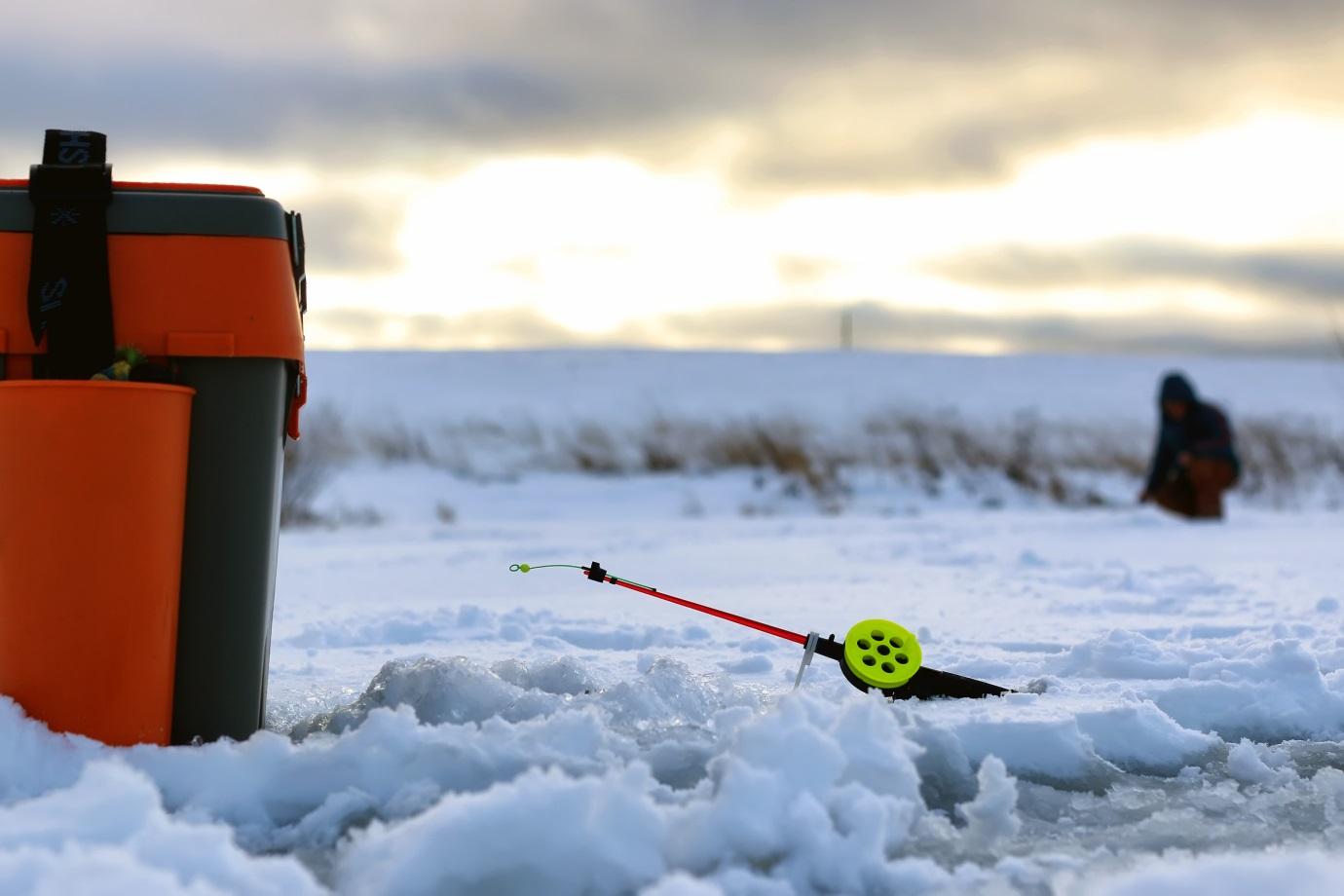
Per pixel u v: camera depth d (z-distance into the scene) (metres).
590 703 3.57
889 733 2.95
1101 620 6.32
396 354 37.59
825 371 35.75
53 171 3.42
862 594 7.68
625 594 7.88
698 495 21.08
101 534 3.26
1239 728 3.87
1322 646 5.11
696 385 33.50
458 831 2.51
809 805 2.64
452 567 9.91
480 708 3.53
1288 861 2.53
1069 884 2.54
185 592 3.44
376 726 3.09
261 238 3.51
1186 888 2.45
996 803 2.97
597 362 36.44
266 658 3.60
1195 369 39.88
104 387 3.27
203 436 3.45
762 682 4.48
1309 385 38.28
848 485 21.84
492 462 24.14
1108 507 19.48
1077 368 38.56
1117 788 3.29
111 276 3.42
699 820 2.62
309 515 16.52
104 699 3.25
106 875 2.17
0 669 3.24
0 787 3.00
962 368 37.12
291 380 3.70
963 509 19.55
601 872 2.53
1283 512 18.20
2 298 3.41
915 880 2.58
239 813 2.98
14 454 3.25
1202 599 7.29
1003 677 4.59
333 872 2.61
